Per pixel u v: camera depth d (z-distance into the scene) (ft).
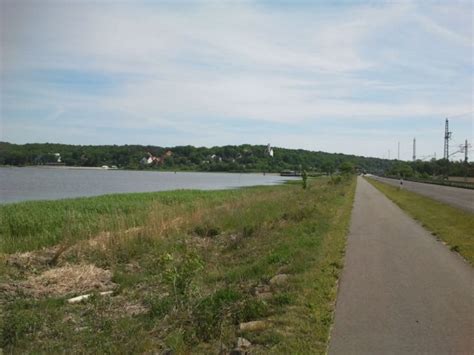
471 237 46.32
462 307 23.47
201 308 22.89
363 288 27.14
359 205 92.32
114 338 21.67
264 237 49.16
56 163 554.46
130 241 46.44
